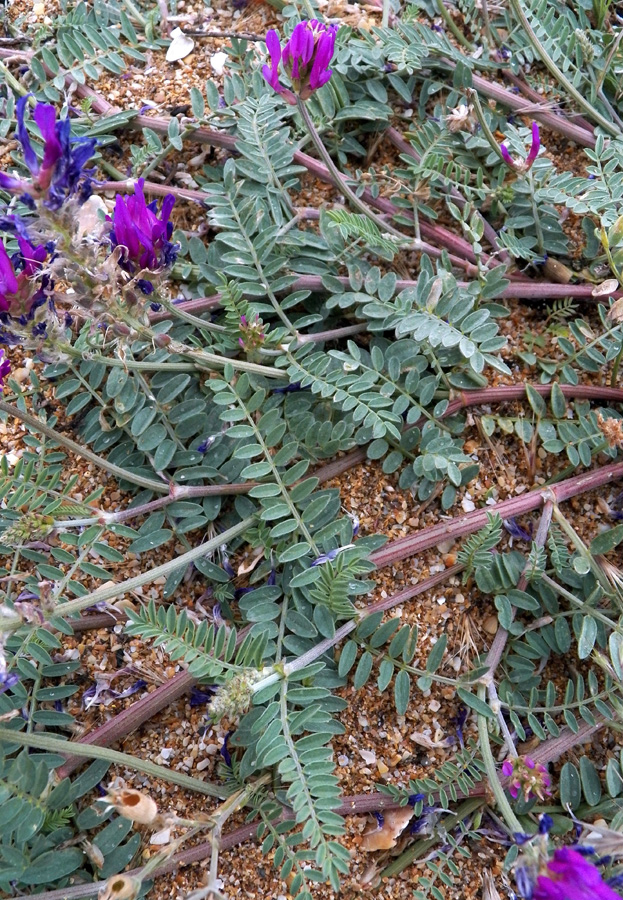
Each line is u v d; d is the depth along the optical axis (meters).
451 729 0.31
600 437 0.33
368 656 0.30
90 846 0.27
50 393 0.35
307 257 0.35
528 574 0.31
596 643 0.32
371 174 0.37
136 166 0.37
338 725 0.29
